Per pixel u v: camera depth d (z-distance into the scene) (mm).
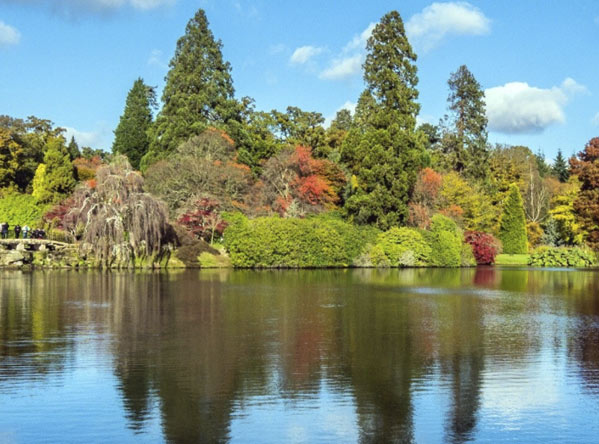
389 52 62844
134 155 81688
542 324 20938
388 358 15547
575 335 18797
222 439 10250
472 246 62219
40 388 12805
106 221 43625
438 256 56625
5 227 48125
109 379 13461
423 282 37750
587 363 15117
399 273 46938
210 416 11258
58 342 17188
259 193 59625
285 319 21516
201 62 68250
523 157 90875
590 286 35844
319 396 12398
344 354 15914
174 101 66312
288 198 59062
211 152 61312
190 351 16125
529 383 13398
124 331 18906
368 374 13984
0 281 34969
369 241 55062
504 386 13148
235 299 27188
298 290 31547
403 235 55406
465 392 12711
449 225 58938
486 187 78562
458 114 81750
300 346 16875
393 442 10180
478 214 69562
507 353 16203
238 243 50625
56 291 29750
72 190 64375
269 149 71938
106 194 44500
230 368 14414
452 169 79750
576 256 59438
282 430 10625
